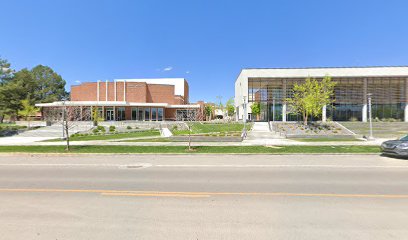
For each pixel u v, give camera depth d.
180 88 65.19
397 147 11.22
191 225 4.17
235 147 15.37
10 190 6.34
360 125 30.95
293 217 4.51
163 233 3.86
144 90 49.66
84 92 50.00
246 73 42.28
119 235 3.79
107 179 7.59
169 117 49.94
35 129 30.59
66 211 4.82
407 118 40.28
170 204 5.24
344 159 11.47
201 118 50.56
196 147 15.45
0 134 27.33
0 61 38.75
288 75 41.44
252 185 6.83
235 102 58.44
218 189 6.42
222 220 4.38
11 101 43.41
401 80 40.66
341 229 3.99
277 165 10.00
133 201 5.44
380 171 8.74
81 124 34.34
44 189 6.43
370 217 4.49
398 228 4.02
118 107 45.22
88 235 3.79
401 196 5.77
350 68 40.62
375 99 40.75
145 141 19.30
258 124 35.03
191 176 8.00
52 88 66.00
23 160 11.54
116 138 22.12
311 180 7.39
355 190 6.29
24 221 4.34
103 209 4.93
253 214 4.66
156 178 7.72
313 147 15.14
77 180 7.46
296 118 41.44
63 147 15.52
